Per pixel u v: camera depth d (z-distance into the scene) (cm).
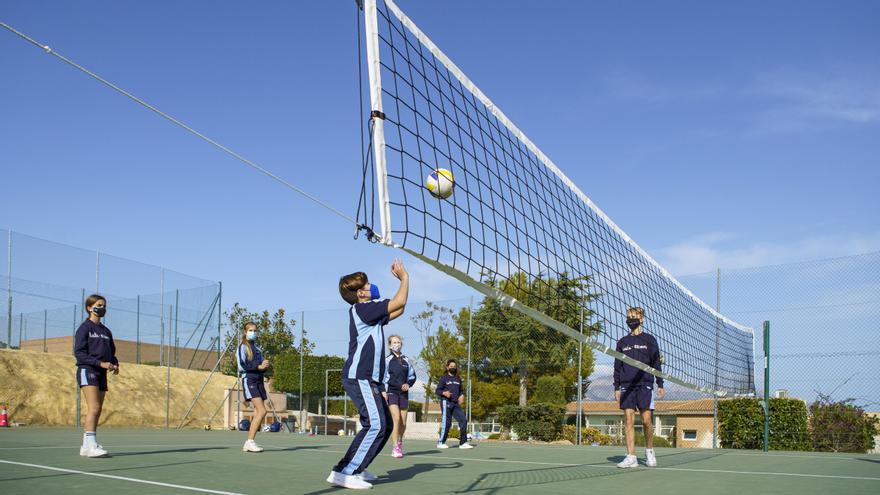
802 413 1235
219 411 2123
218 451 839
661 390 722
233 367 2497
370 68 486
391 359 839
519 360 1528
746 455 950
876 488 509
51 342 1830
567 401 1476
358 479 471
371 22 493
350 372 482
